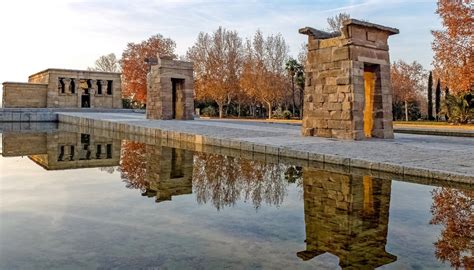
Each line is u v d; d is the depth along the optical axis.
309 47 17.95
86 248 4.59
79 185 8.87
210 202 7.17
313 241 4.89
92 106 50.34
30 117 38.56
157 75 30.23
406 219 5.93
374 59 17.06
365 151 12.03
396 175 9.52
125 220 5.87
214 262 4.14
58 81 48.41
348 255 4.37
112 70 86.50
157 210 6.53
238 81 58.78
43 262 4.14
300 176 9.80
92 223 5.70
